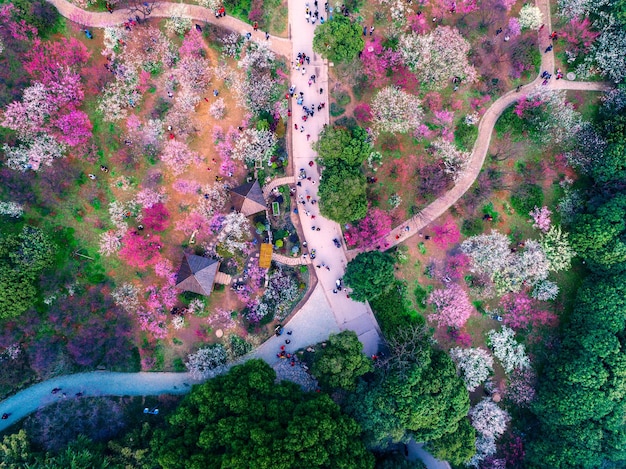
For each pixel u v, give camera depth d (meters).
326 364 51.59
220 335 57.34
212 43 57.00
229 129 57.50
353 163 53.78
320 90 58.00
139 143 57.09
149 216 57.19
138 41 56.53
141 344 57.25
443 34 56.69
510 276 57.03
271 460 43.47
